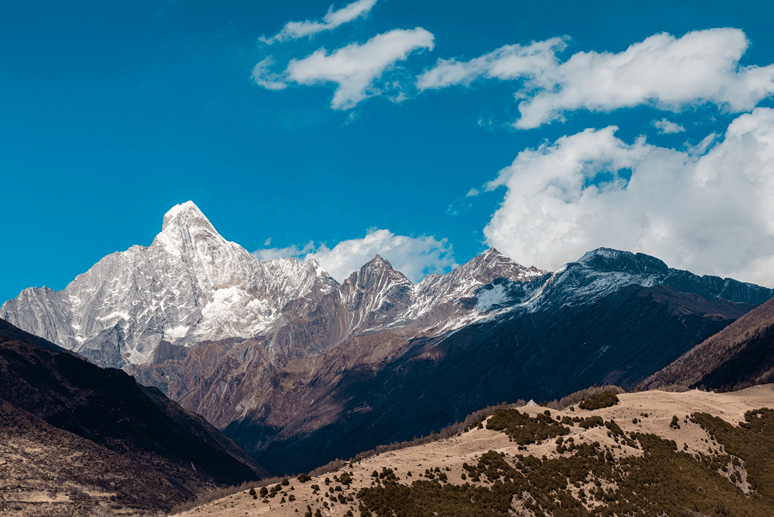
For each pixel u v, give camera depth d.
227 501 149.75
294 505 139.88
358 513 140.25
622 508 155.62
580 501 157.12
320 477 164.12
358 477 158.00
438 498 149.25
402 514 140.88
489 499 151.12
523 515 147.88
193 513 145.25
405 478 157.88
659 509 157.75
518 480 160.00
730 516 160.88
